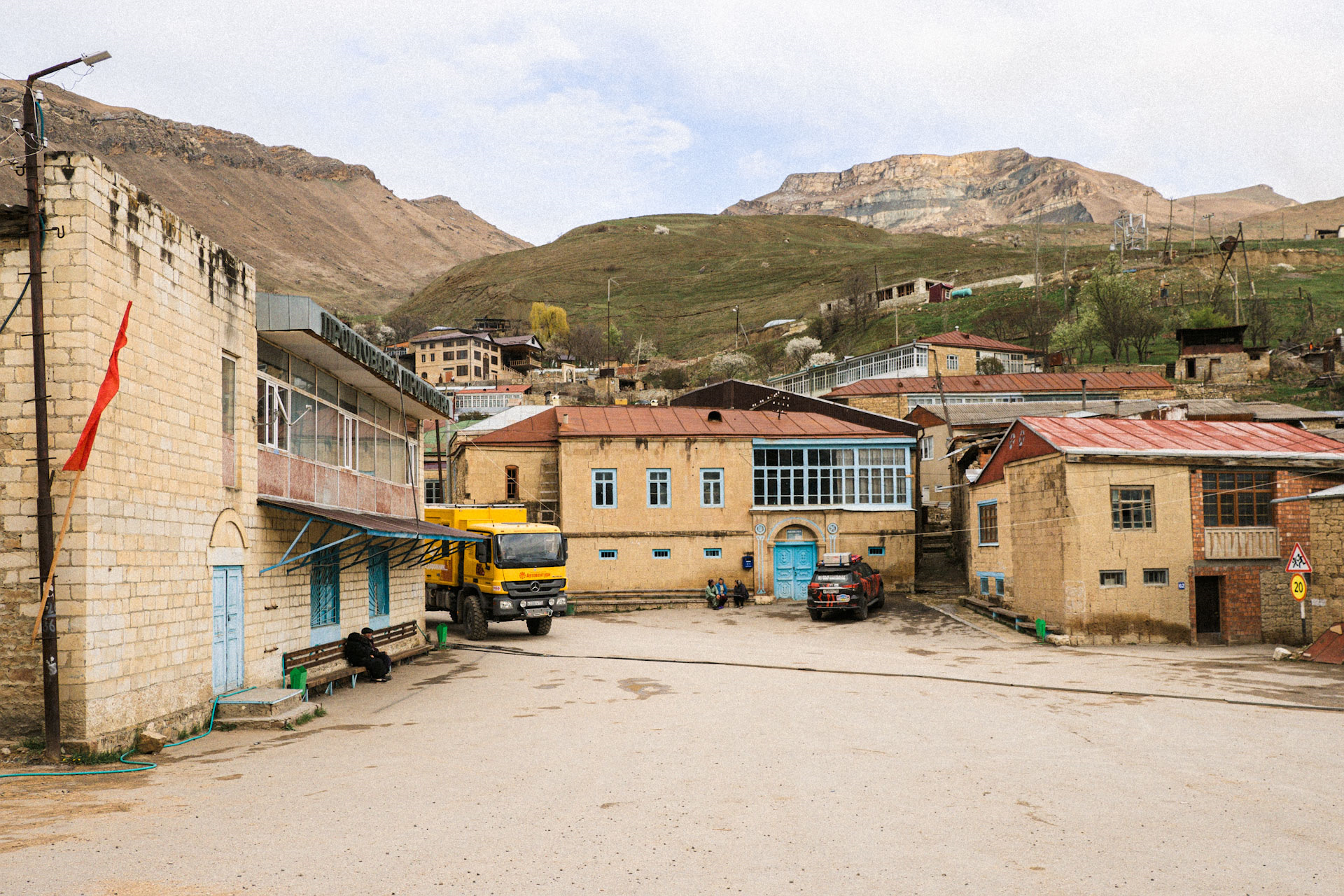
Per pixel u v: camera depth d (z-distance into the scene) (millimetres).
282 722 13312
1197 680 18281
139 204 11812
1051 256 155375
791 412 44219
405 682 18469
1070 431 27109
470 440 38250
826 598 30234
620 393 103000
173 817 8164
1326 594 22422
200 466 13219
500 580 26250
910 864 6945
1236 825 8109
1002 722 13656
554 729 13078
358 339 17750
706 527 37219
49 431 10602
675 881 6516
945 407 45844
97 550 10680
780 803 8812
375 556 20969
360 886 6305
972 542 33031
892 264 192000
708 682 18031
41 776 9836
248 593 14789
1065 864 6973
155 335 12086
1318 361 68875
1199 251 132250
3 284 10836
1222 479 26109
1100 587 25156
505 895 6176
